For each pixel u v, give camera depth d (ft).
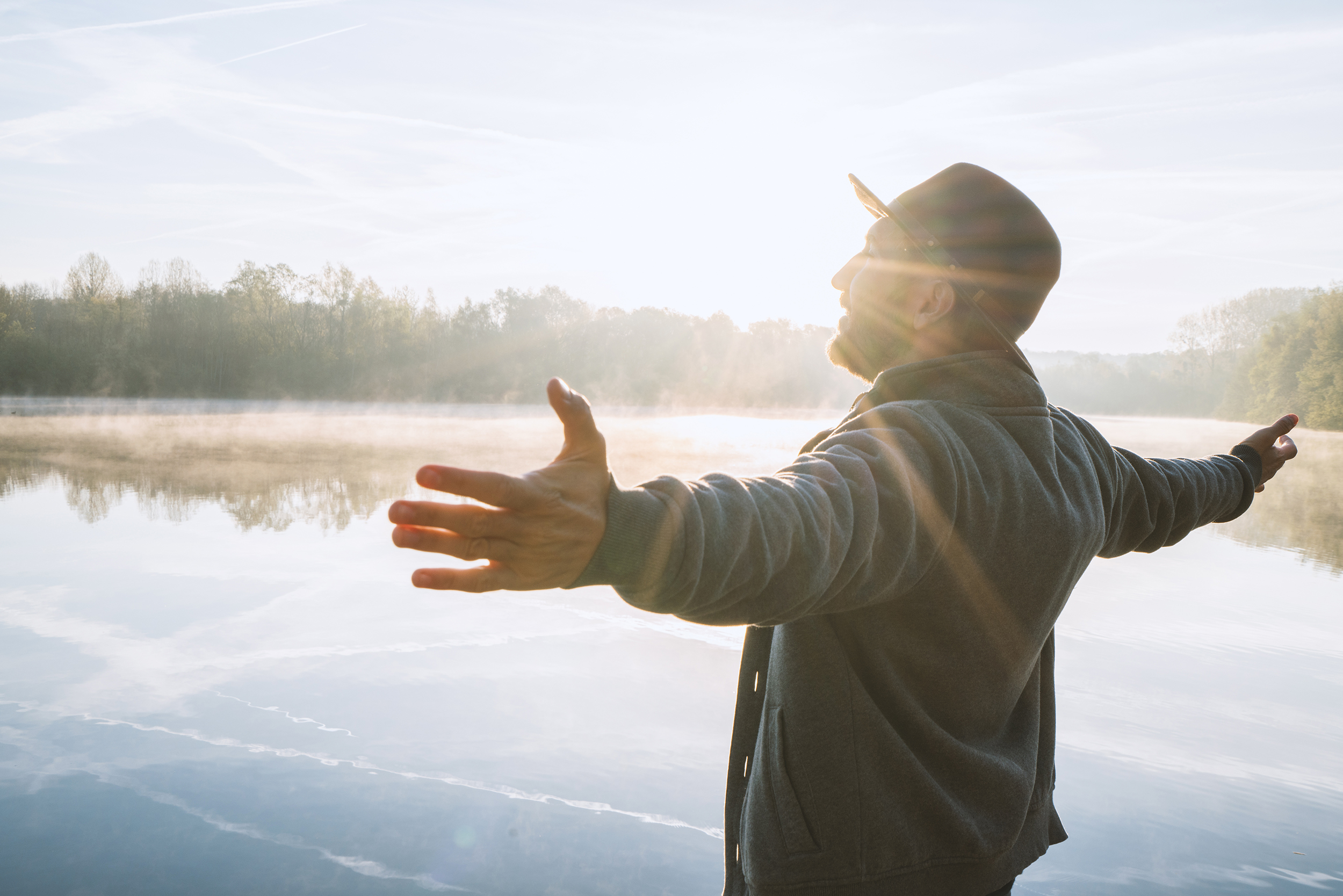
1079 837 7.95
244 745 9.66
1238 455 5.16
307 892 6.73
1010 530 2.93
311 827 7.77
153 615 14.74
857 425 3.05
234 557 19.11
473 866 7.20
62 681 11.59
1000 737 3.29
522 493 1.66
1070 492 3.23
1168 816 8.34
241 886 6.82
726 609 2.15
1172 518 4.18
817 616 3.06
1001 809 3.13
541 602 15.96
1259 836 7.91
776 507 2.20
